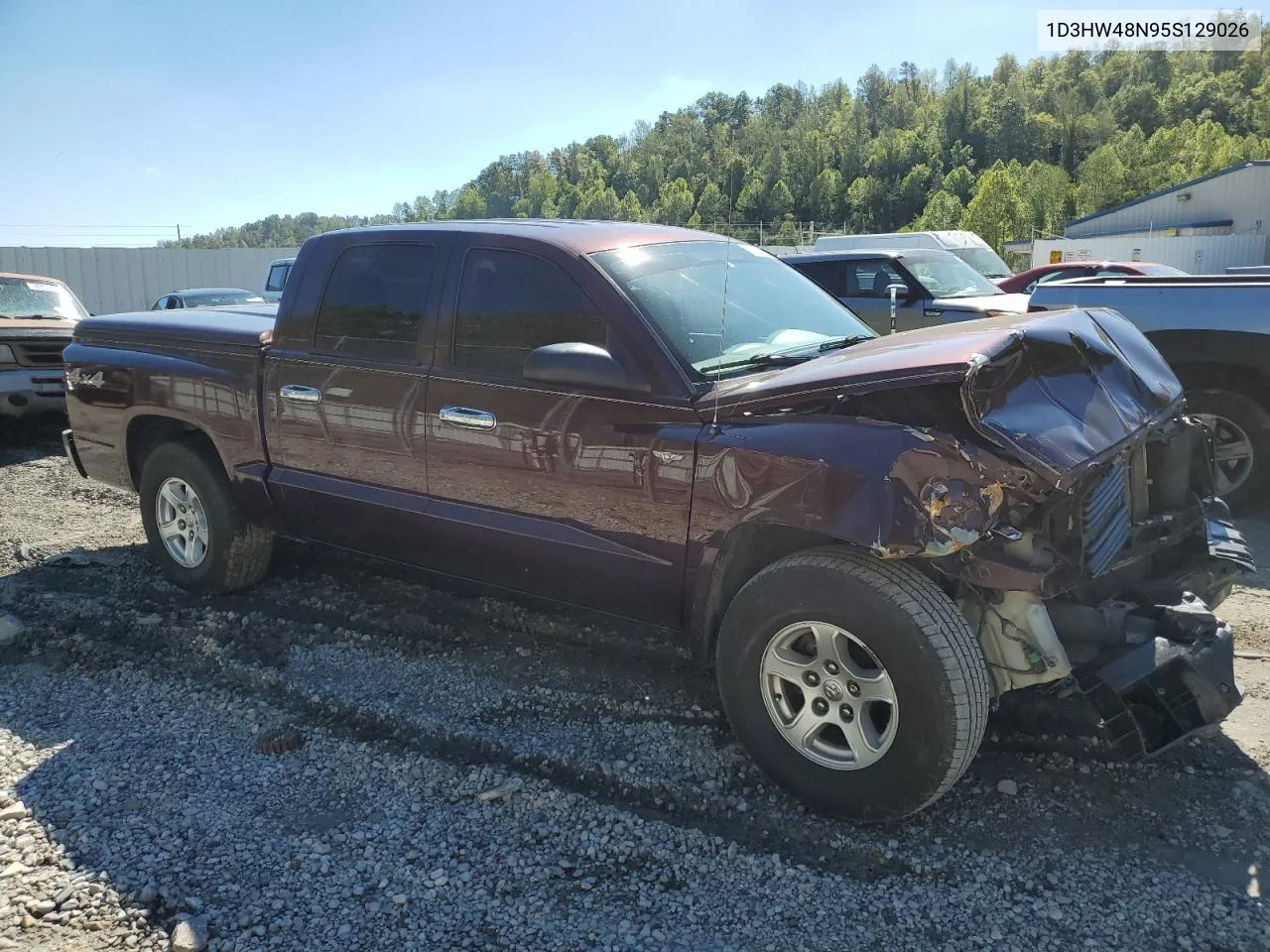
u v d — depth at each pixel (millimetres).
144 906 2691
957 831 2959
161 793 3275
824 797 2998
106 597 5070
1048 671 2865
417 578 5168
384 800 3221
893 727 2828
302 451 4395
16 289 10633
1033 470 2711
